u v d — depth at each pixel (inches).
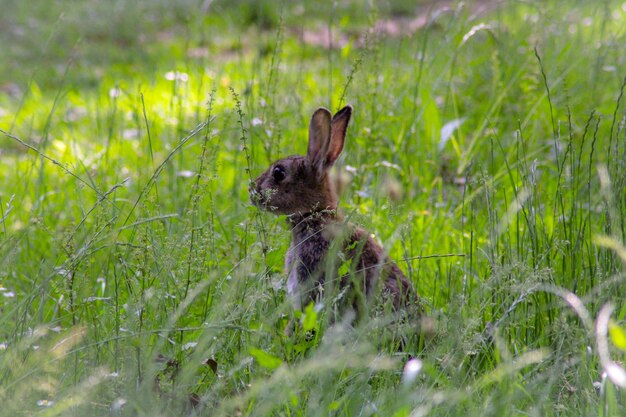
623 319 332.8
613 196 380.5
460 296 342.6
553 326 330.6
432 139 559.5
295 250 396.5
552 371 305.1
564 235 381.7
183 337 331.0
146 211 386.0
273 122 510.3
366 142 521.7
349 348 306.8
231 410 291.7
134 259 366.3
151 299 334.6
